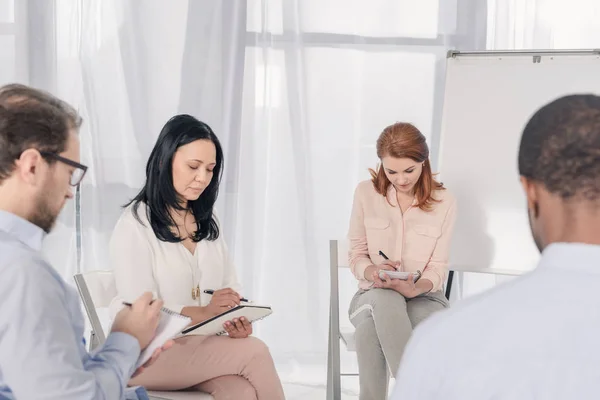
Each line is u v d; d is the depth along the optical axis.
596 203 0.85
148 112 3.69
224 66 3.72
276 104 3.77
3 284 1.18
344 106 3.79
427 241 2.98
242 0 3.71
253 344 2.29
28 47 3.59
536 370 0.82
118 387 1.33
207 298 2.45
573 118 0.87
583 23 3.78
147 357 1.43
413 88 3.79
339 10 3.76
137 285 2.30
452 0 3.77
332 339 2.81
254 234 3.80
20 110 1.25
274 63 3.76
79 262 3.67
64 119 1.29
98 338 2.27
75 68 3.64
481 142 3.32
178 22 3.68
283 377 3.83
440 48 3.79
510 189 3.27
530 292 0.86
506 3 3.76
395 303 2.72
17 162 1.25
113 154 3.68
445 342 0.87
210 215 2.50
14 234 1.25
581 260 0.85
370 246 3.03
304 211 3.79
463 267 3.29
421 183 2.99
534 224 0.92
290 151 3.78
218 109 3.73
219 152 2.47
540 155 0.88
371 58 3.78
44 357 1.18
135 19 3.66
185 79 3.70
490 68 3.35
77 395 1.21
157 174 2.39
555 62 3.29
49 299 1.21
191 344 2.26
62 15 3.63
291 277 3.81
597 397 0.80
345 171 3.80
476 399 0.84
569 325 0.83
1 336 1.18
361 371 2.77
